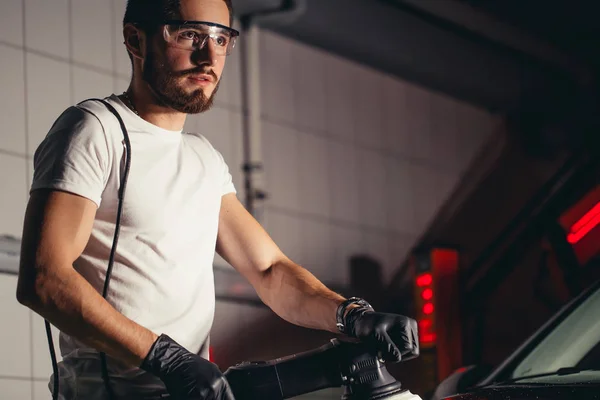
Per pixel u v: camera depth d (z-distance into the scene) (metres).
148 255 2.21
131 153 2.21
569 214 6.08
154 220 2.21
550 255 6.16
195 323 2.28
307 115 7.33
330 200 7.42
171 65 2.23
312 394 6.36
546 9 8.52
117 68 5.78
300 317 2.40
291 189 7.10
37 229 2.06
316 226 7.27
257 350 6.39
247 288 6.29
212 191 2.35
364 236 7.68
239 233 2.50
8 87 5.16
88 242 2.20
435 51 7.84
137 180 2.21
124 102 2.30
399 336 2.14
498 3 8.41
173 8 2.23
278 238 6.94
